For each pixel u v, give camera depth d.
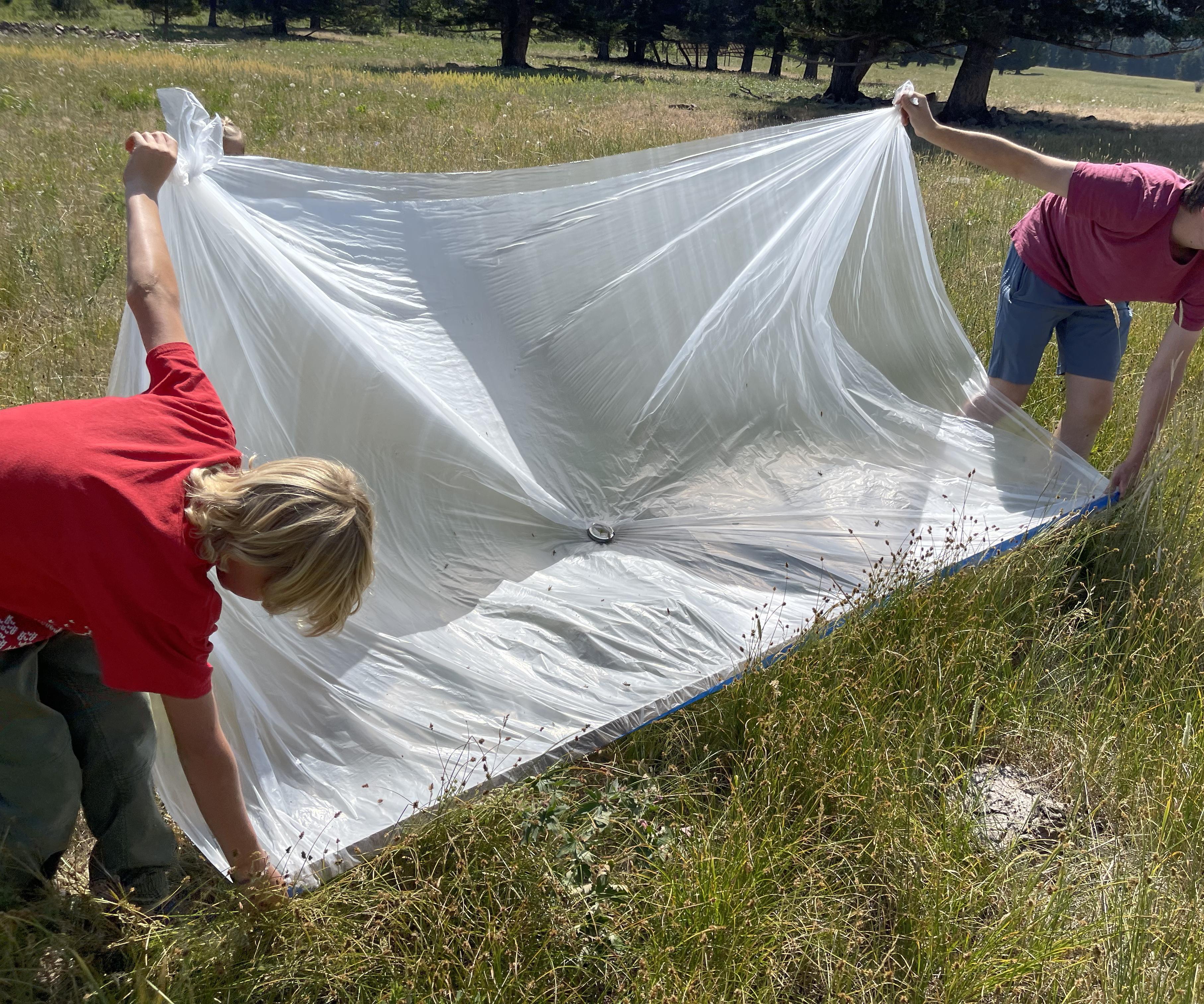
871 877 2.29
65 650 1.84
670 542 3.37
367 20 49.06
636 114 17.16
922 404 4.04
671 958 1.98
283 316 2.80
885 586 3.01
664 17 44.09
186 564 1.56
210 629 1.63
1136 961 2.00
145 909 2.01
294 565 1.53
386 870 2.12
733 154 3.76
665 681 2.71
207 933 1.90
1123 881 2.20
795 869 2.26
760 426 3.79
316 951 1.92
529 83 23.06
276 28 45.56
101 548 1.52
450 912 2.03
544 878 2.06
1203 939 2.06
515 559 3.21
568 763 2.43
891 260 3.93
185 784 2.20
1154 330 5.73
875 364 4.12
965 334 4.50
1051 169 3.41
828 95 25.22
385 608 2.79
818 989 2.06
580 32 38.06
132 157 2.39
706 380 3.76
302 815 2.21
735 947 1.99
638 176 3.67
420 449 3.13
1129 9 20.12
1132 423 4.34
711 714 2.66
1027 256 3.69
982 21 20.20
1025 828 2.46
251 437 2.75
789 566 3.25
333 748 2.36
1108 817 2.55
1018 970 1.99
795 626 2.91
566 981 1.97
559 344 3.64
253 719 2.32
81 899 1.89
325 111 13.04
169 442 1.68
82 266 5.78
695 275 3.73
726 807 2.36
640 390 3.71
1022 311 3.76
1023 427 3.84
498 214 3.54
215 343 2.64
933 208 8.84
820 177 3.77
